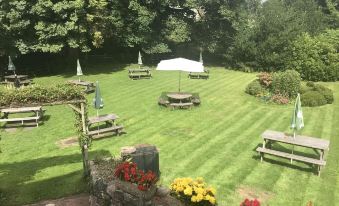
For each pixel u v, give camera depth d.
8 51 28.11
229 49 35.44
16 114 20.09
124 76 30.14
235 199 10.45
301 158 12.26
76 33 28.72
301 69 28.95
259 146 14.61
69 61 33.03
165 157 13.57
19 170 12.77
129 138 15.75
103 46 37.59
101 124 17.73
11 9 26.42
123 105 21.23
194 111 20.02
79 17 28.06
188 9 37.69
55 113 20.06
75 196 10.94
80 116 12.06
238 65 33.91
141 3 34.00
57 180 11.96
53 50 27.75
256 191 10.95
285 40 30.39
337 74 27.75
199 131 16.64
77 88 11.80
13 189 11.38
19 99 10.97
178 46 39.94
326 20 41.16
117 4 31.69
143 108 20.55
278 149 14.27
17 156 14.06
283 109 20.27
